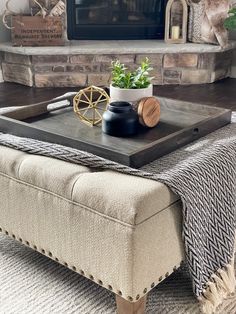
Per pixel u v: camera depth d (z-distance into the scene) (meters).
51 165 1.35
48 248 1.40
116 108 1.63
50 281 1.52
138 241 1.17
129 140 1.60
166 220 1.25
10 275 1.55
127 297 1.23
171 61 4.25
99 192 1.21
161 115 1.88
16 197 1.43
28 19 4.11
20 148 1.48
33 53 4.05
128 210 1.16
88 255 1.28
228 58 4.54
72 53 4.12
